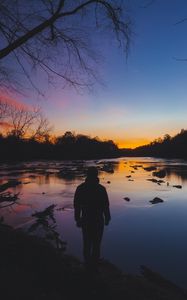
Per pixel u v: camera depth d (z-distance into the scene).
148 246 16.48
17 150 22.84
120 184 48.06
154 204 29.98
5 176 58.12
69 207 27.08
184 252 15.55
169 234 19.00
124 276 9.38
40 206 27.47
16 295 5.24
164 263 13.92
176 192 38.81
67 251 14.89
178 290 10.58
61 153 157.38
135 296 6.77
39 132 22.59
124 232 19.39
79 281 6.59
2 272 6.12
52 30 7.52
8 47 6.90
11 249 8.08
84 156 183.00
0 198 27.02
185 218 23.61
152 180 53.44
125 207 28.28
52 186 43.44
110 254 15.17
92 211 6.75
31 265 7.17
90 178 6.87
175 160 148.75
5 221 21.62
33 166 91.62
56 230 19.33
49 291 5.76
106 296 6.18
